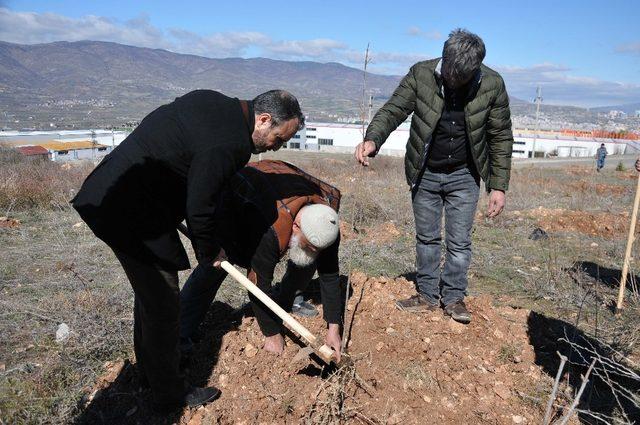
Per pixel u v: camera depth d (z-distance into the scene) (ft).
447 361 10.20
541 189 46.14
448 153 10.93
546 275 17.29
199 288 9.88
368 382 9.47
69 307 12.60
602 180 63.82
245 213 8.57
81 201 6.99
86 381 9.62
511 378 9.94
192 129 6.71
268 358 9.64
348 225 22.93
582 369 10.60
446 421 8.66
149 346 7.87
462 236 11.36
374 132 10.89
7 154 56.44
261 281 8.97
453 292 11.66
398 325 11.16
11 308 12.73
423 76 10.68
